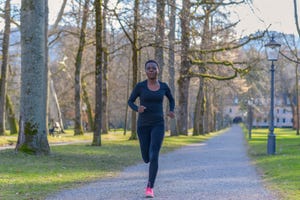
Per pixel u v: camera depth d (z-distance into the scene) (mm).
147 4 26188
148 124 8078
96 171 12836
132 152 20156
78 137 34812
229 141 38406
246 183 10484
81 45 35656
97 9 22391
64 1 31719
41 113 15023
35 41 14758
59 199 8055
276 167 13867
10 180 10055
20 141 14992
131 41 27422
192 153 22219
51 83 45219
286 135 56250
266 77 67438
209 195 8523
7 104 38500
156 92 8031
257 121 111625
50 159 14352
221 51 31406
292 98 86500
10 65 42812
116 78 57750
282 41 32031
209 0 29172
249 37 30125
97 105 22672
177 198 8133
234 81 52031
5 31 32844
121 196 8336
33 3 14664
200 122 53281
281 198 8172
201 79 48406
